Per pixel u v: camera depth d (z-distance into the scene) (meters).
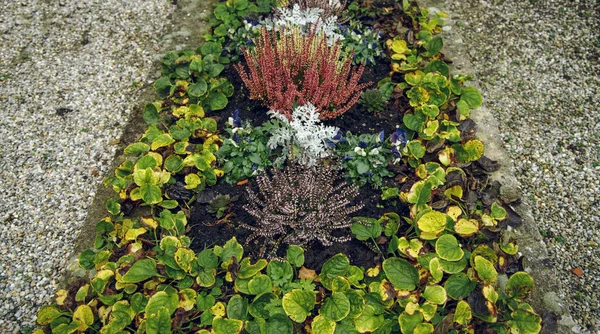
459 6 4.18
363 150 2.83
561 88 3.63
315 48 3.20
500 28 4.01
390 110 3.29
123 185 2.83
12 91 3.54
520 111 3.50
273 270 2.48
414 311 2.33
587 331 2.58
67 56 3.76
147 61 3.72
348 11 3.83
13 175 3.12
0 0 4.14
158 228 2.73
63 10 4.08
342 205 2.66
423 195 2.68
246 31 3.56
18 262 2.76
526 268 2.68
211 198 2.83
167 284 2.48
